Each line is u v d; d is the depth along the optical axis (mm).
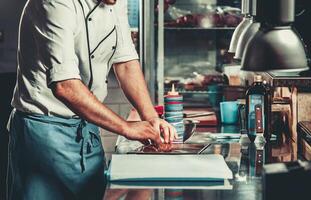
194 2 5902
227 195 2412
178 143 3307
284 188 1789
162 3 5234
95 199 3246
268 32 2039
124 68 3383
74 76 2906
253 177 2684
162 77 5340
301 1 3807
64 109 3133
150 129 2934
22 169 3174
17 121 3193
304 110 3424
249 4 2885
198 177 2590
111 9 3213
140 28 5254
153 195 2412
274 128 3734
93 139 3248
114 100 5586
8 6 5758
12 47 5789
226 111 3961
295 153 3162
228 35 5930
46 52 2939
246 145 3326
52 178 3154
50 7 2924
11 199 3238
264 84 3564
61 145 3139
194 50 6070
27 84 3137
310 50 3746
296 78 3400
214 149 3221
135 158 2855
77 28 3094
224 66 5023
